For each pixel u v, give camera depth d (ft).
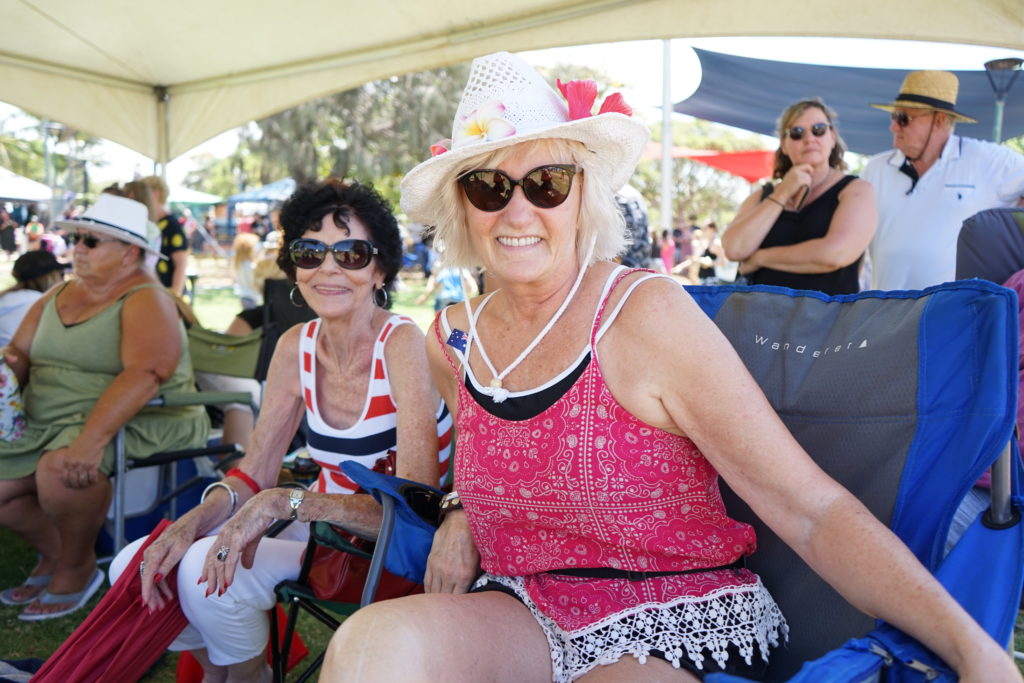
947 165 12.68
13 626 10.06
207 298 60.13
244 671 7.11
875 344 5.35
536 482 5.08
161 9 14.46
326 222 7.15
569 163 5.32
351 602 6.71
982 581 4.21
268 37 15.94
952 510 4.63
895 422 5.03
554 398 5.04
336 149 83.61
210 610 6.69
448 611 4.91
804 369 5.68
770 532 5.61
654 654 4.81
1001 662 3.68
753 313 6.17
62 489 10.08
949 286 5.16
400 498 6.01
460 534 5.87
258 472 7.65
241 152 103.65
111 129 18.97
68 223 10.86
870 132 30.66
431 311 48.78
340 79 16.63
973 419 4.64
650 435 4.95
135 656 6.68
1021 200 12.60
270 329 12.66
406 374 7.11
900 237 13.05
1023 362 7.79
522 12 13.61
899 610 4.00
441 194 5.91
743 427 4.59
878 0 10.77
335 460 7.43
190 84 19.17
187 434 11.54
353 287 7.23
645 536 5.01
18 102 17.37
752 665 4.90
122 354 10.84
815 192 11.94
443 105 80.89
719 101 32.09
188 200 69.97
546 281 5.24
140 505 12.05
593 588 5.12
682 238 60.18
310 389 7.53
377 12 14.15
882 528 4.21
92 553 10.75
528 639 5.08
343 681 4.47
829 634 5.12
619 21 12.69
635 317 4.95
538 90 5.42
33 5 14.30
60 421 10.72
